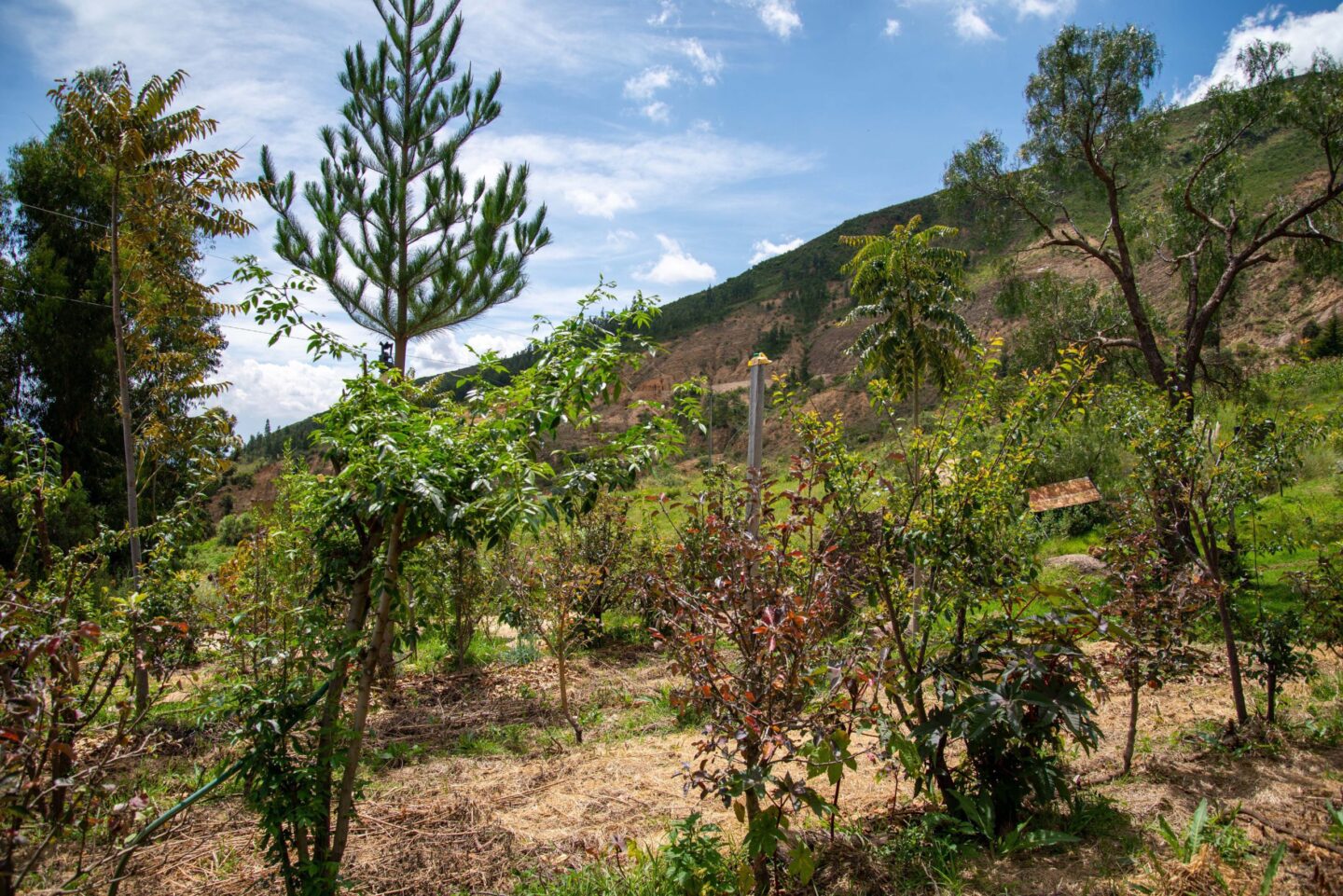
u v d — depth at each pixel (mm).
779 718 3561
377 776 5918
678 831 3832
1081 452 17047
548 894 3834
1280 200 15070
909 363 10164
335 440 3604
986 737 3900
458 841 4617
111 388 19000
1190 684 6914
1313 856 3459
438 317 12297
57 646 2484
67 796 3303
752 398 6973
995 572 4176
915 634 4625
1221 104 14781
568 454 3877
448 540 3453
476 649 10602
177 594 3877
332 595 3996
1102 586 5469
